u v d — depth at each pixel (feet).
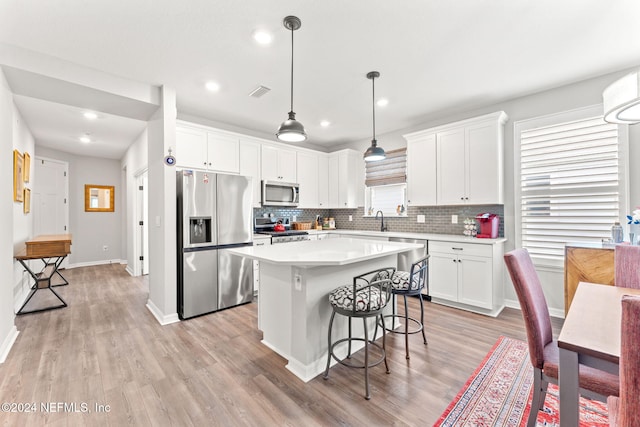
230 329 9.27
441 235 12.39
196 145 12.06
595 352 3.07
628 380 2.33
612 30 6.88
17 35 6.91
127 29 6.78
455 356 7.45
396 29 6.88
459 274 10.88
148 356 7.51
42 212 17.19
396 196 15.58
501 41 7.35
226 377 6.58
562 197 10.00
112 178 21.12
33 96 9.00
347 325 7.63
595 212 9.38
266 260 6.29
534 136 10.50
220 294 11.07
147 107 9.99
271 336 7.90
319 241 10.00
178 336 8.73
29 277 13.64
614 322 3.76
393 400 5.75
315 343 6.73
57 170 18.17
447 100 11.17
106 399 5.80
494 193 10.78
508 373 6.65
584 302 4.50
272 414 5.38
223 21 6.55
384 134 15.85
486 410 5.45
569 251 8.62
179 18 6.43
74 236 19.40
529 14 6.35
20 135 12.01
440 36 7.14
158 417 5.30
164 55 7.93
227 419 5.25
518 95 10.70
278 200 14.98
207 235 10.94
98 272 17.79
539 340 4.53
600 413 5.33
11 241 8.25
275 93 10.52
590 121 9.43
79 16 6.29
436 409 5.49
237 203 11.67
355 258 6.34
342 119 13.46
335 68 8.72
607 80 9.11
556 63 8.44
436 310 10.87
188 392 6.03
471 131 11.37
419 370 6.81
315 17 6.45
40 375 6.62
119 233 21.43
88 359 7.34
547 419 5.19
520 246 10.90
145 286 14.51
